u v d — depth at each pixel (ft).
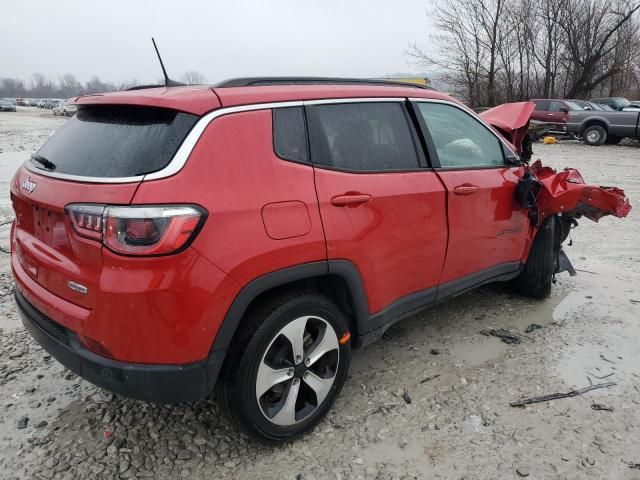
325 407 9.05
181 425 9.16
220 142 7.41
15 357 11.36
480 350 11.80
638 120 57.88
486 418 9.36
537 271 14.08
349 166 9.01
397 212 9.56
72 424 9.16
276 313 7.93
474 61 101.96
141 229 6.62
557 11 97.25
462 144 11.60
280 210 7.77
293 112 8.43
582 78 98.94
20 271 8.85
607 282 16.10
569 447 8.63
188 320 6.97
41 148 9.06
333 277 8.90
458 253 11.24
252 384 7.84
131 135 7.41
